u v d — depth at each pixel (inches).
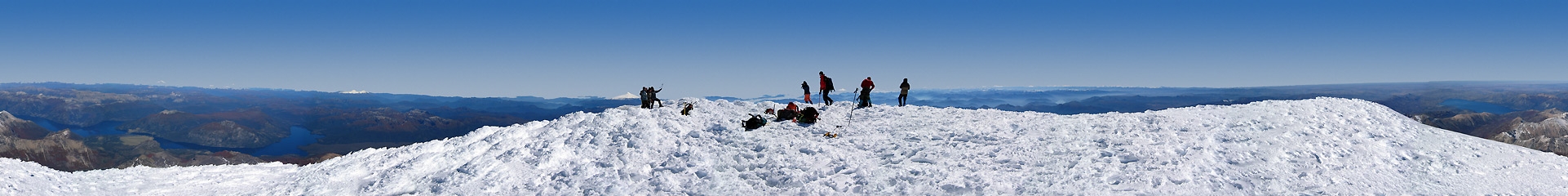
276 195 640.4
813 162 699.4
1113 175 593.6
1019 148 728.3
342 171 722.2
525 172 693.3
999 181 585.9
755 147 773.3
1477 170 633.6
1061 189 553.3
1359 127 823.1
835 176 636.1
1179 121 866.8
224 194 645.9
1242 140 757.3
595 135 837.2
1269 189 557.3
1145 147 709.9
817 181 617.0
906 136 830.5
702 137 832.9
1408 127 839.7
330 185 674.2
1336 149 712.4
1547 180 590.2
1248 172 615.8
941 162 681.0
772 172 654.5
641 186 631.8
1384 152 703.7
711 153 749.3
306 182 680.4
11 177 606.5
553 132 890.7
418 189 652.7
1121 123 855.7
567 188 634.2
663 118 943.0
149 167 737.0
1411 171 634.8
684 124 906.7
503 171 693.9
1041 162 663.8
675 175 669.9
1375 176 608.7
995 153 711.7
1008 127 866.1
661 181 635.5
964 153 714.8
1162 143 733.3
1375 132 791.7
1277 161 663.1
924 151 735.7
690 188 616.1
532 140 850.1
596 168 702.5
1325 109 948.0
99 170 708.7
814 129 884.0
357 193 652.1
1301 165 645.3
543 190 629.0
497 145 824.3
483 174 685.3
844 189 594.2
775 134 848.9
